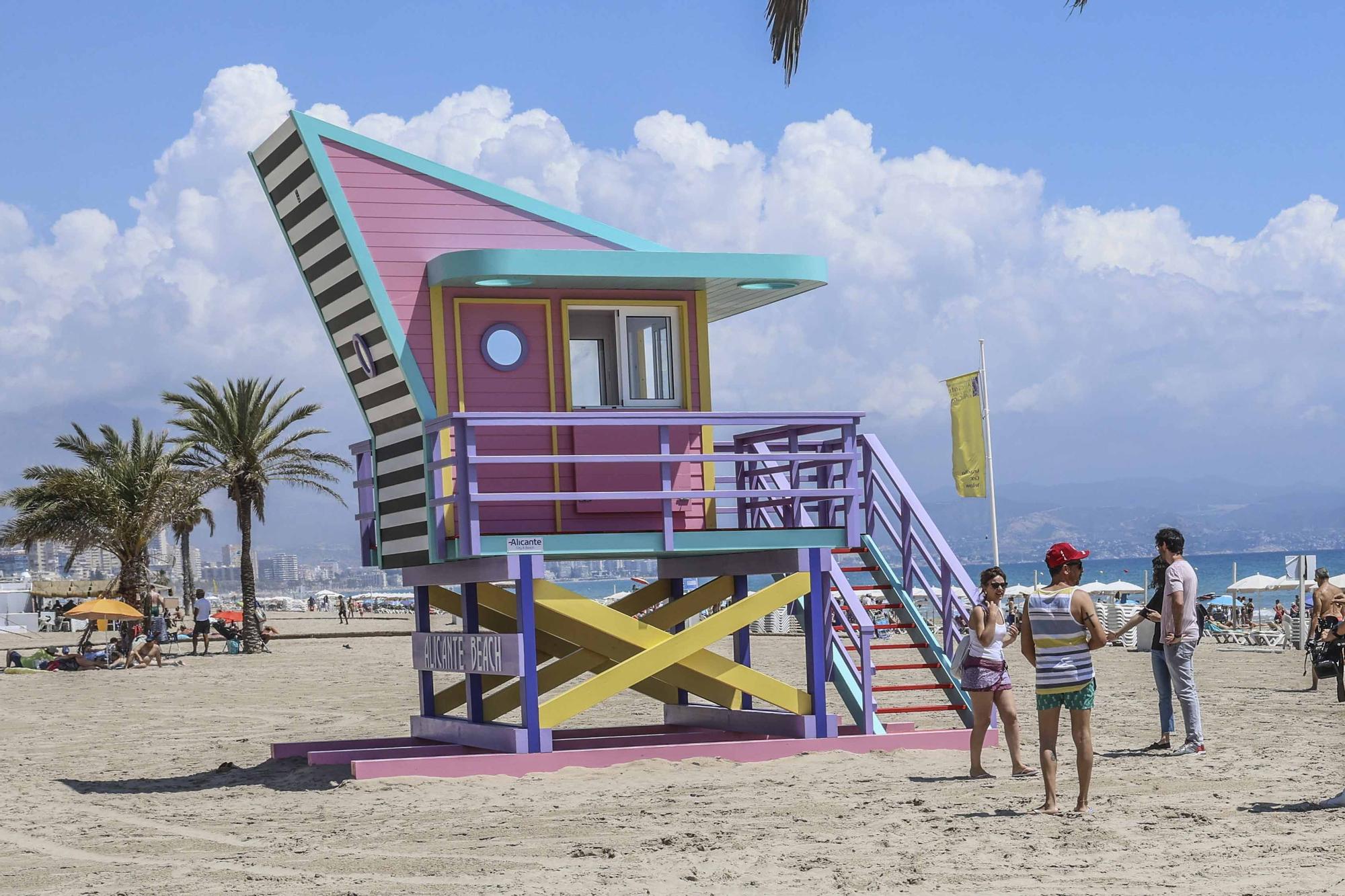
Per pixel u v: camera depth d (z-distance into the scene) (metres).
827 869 7.78
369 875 8.09
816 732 13.21
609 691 12.55
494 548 12.16
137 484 44.44
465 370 12.94
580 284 13.05
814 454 13.09
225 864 8.65
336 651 40.19
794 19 12.80
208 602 39.50
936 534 14.05
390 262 12.90
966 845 8.33
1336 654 18.22
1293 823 8.73
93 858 9.06
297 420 41.09
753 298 14.40
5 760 15.38
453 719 13.95
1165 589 12.59
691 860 8.20
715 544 12.81
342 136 12.93
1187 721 12.50
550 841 9.02
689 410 13.48
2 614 59.94
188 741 17.16
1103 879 7.26
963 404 27.75
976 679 11.30
